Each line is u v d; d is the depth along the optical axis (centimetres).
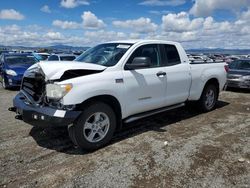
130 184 321
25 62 1218
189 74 593
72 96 386
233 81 1053
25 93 456
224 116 646
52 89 390
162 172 352
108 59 474
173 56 571
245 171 356
